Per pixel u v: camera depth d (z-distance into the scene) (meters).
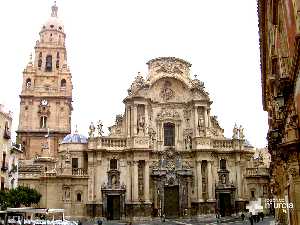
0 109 63.16
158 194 81.75
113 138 83.25
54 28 116.56
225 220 74.06
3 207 56.62
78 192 80.25
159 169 82.69
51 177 79.94
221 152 85.38
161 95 87.69
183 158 84.75
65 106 109.06
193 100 85.94
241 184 84.31
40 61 113.12
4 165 63.56
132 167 81.50
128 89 85.50
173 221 76.75
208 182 82.38
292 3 19.36
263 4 33.69
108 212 80.25
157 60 88.50
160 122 85.94
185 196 82.44
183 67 89.19
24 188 67.38
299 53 17.48
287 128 20.27
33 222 53.47
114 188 80.38
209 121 86.38
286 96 22.83
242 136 86.25
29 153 103.88
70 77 112.06
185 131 85.94
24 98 107.75
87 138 85.25
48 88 110.06
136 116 83.62
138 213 79.06
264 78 51.56
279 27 26.84
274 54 32.06
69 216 78.50
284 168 29.56
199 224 67.81
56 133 105.94
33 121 106.50
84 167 83.75
